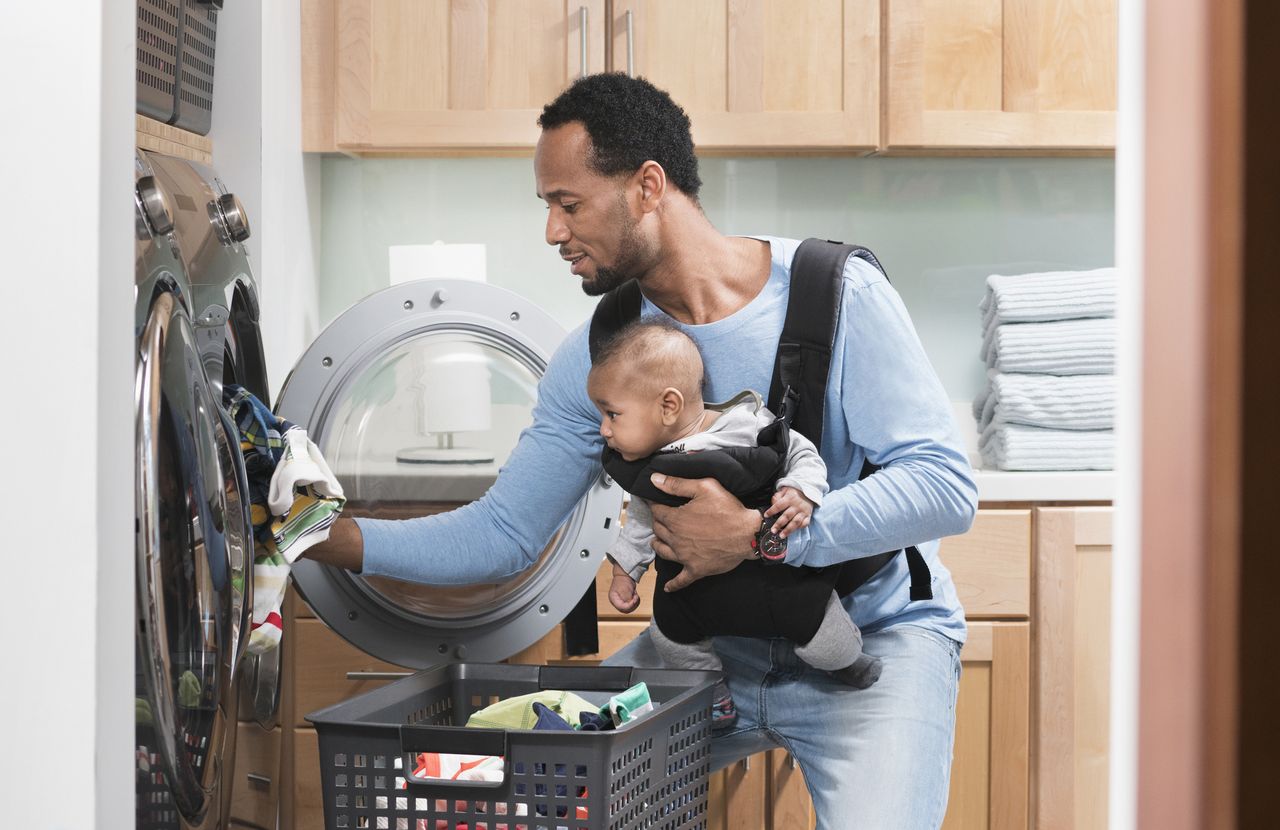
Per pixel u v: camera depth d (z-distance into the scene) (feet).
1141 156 1.36
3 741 2.40
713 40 7.75
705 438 4.59
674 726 4.14
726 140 7.79
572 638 6.45
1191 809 1.23
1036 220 9.03
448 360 6.63
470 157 8.71
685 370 4.66
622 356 4.64
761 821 7.01
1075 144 7.89
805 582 4.60
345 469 6.56
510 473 5.40
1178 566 1.25
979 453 8.36
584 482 5.46
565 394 5.35
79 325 2.37
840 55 7.80
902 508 4.52
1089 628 7.24
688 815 4.33
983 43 7.84
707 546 4.54
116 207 2.44
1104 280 7.89
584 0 7.68
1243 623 1.17
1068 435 7.57
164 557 3.12
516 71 7.70
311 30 7.61
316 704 6.86
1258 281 1.15
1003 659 7.23
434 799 3.70
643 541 5.33
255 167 6.28
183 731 3.25
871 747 4.64
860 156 8.75
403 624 6.26
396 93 7.67
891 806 4.47
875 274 4.84
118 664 2.46
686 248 4.82
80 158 2.37
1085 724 7.24
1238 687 1.17
